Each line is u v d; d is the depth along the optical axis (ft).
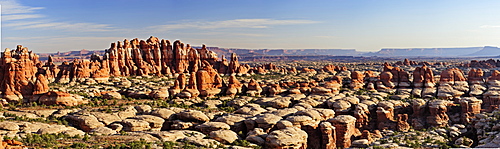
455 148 377.91
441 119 530.27
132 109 489.67
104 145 340.39
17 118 433.07
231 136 394.11
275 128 437.17
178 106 540.11
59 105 501.56
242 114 483.10
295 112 484.33
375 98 593.42
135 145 337.93
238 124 444.14
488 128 432.25
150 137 373.20
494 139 378.94
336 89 648.38
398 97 616.80
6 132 375.04
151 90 645.92
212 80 629.10
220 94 623.36
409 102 579.07
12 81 524.93
